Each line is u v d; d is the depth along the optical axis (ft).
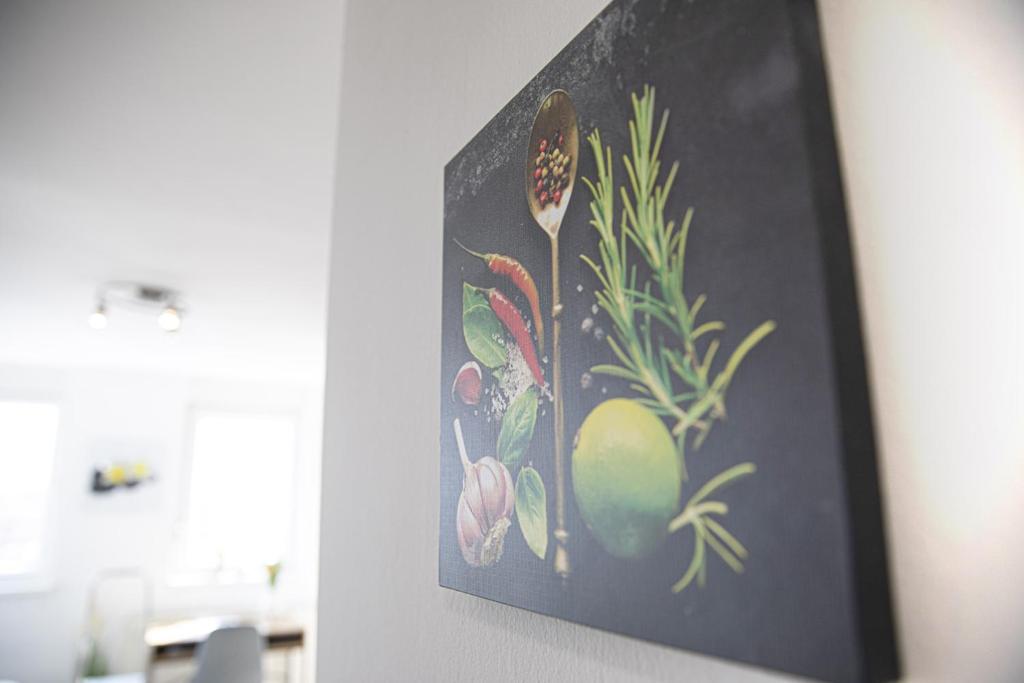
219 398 19.69
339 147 4.82
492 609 2.39
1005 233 1.14
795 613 1.20
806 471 1.21
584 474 1.80
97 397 17.99
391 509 3.36
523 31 2.53
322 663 4.22
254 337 14.40
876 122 1.32
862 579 1.13
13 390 17.12
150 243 8.89
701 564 1.40
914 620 1.16
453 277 2.73
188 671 17.47
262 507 19.66
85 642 16.56
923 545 1.17
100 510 17.60
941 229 1.21
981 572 1.11
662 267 1.59
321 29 4.99
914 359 1.22
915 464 1.20
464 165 2.72
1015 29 1.16
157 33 4.94
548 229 2.08
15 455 16.96
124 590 17.51
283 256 9.39
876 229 1.30
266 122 6.12
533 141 2.21
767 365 1.30
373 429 3.69
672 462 1.50
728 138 1.45
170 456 18.57
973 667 1.10
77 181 7.14
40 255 9.24
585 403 1.82
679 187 1.56
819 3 1.44
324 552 4.36
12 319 12.72
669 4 1.65
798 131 1.30
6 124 6.08
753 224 1.37
